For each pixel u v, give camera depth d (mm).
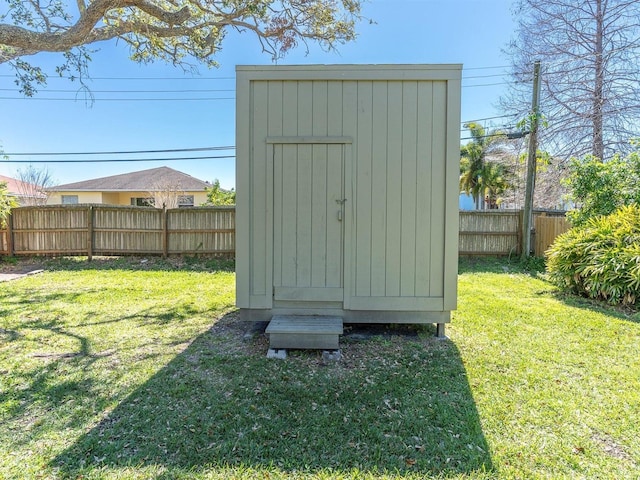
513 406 2279
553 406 2275
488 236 8703
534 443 1914
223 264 7938
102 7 4238
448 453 1835
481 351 3197
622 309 4531
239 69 3414
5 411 2191
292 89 3428
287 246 3510
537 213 9008
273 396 2402
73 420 2105
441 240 3459
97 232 8328
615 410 2223
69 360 2975
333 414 2188
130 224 8391
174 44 6332
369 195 3461
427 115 3410
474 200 23312
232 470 1703
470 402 2332
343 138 3426
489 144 20297
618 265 4648
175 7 6277
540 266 7734
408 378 2682
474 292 5516
